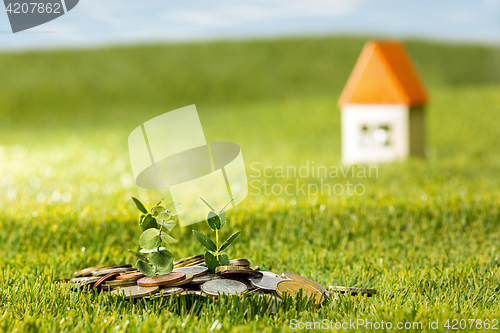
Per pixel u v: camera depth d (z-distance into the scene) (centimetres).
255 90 530
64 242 98
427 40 702
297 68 585
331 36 698
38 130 380
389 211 103
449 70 605
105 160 197
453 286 86
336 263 93
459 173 147
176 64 583
